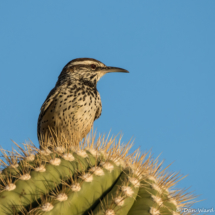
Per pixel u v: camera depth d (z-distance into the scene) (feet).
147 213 16.56
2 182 17.76
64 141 21.74
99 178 17.51
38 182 17.06
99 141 20.77
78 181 17.06
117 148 20.34
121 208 16.33
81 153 18.97
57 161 18.01
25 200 16.53
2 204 16.08
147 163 19.79
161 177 19.34
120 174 18.80
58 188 17.29
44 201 15.90
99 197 17.19
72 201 16.16
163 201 17.72
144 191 17.85
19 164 18.53
